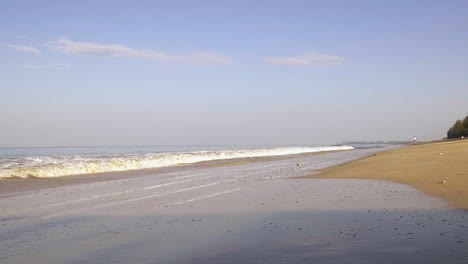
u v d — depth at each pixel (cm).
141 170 3259
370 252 711
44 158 4194
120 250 814
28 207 1407
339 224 985
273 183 2050
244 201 1445
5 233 1001
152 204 1435
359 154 5778
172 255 762
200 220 1111
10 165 3116
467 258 646
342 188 1745
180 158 4531
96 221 1141
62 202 1518
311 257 699
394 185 1775
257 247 791
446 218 995
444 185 1642
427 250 704
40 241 911
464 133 14112
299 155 6319
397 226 925
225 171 3023
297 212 1183
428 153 4088
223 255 744
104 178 2527
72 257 774
